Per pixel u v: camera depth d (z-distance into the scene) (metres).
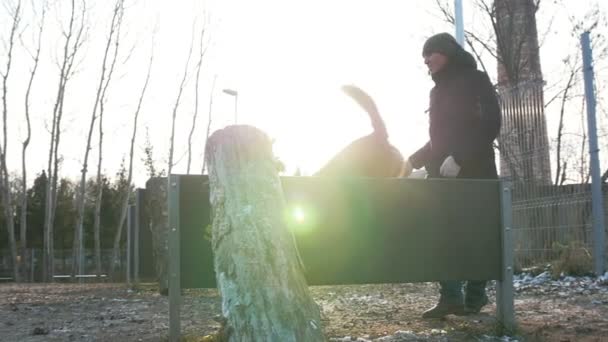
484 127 4.64
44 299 7.67
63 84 26.73
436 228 4.01
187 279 3.66
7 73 25.69
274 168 3.22
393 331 4.30
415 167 5.16
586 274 8.13
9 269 38.69
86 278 30.91
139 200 6.43
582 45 8.50
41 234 45.38
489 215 4.11
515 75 15.55
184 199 3.67
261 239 2.75
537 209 9.22
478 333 4.09
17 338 4.46
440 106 4.84
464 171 4.69
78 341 4.25
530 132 9.43
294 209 3.79
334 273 3.84
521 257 9.39
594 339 4.02
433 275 3.99
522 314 5.28
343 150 4.69
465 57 4.84
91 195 47.41
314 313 2.62
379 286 8.04
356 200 3.89
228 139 3.16
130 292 8.26
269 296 2.55
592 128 8.23
